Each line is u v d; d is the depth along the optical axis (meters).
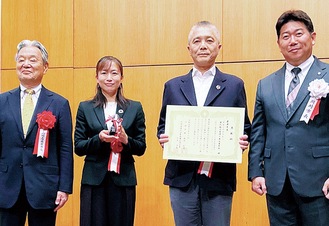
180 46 3.90
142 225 3.94
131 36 4.02
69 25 4.18
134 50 4.01
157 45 3.96
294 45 2.46
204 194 2.65
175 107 2.71
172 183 2.68
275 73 2.60
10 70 4.30
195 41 2.71
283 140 2.44
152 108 3.95
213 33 2.70
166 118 2.70
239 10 3.77
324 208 2.38
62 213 4.11
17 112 2.74
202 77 2.75
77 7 4.16
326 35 3.54
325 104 2.39
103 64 2.91
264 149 2.55
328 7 3.54
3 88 4.32
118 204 2.83
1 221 2.70
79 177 4.07
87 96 4.12
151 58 3.97
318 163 2.38
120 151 2.81
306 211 2.40
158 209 3.91
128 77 4.02
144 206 3.94
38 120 2.69
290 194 2.46
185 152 2.64
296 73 2.51
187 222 2.68
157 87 3.94
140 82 3.98
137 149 2.86
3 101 2.79
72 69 4.16
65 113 2.80
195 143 2.64
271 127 2.50
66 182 2.73
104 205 2.83
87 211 2.82
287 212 2.46
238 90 2.69
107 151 2.85
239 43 3.76
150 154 3.93
